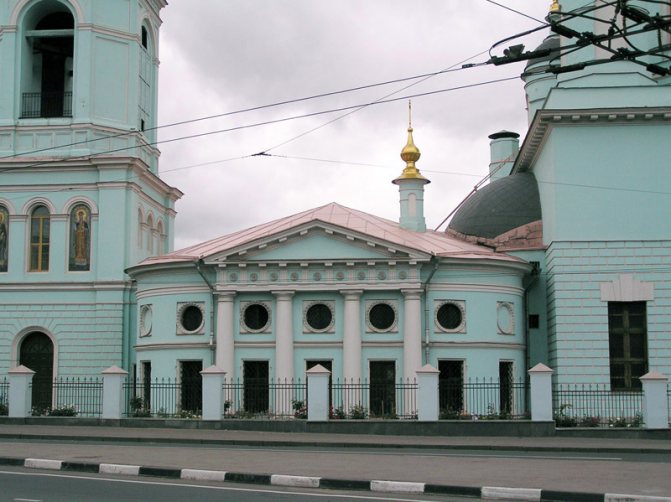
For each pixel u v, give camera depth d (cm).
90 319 4316
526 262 3838
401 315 3631
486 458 2275
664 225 3706
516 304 3847
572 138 3769
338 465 2047
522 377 3853
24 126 4391
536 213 4200
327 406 3106
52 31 4441
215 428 3188
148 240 4691
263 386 3638
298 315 3662
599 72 3769
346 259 3612
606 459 2270
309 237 3659
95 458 2156
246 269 3678
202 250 3894
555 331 3703
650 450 2559
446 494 1645
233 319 3681
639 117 3719
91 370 4281
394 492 1673
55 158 4353
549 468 2003
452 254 3684
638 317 3709
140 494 1581
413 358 3575
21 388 3475
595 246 3712
